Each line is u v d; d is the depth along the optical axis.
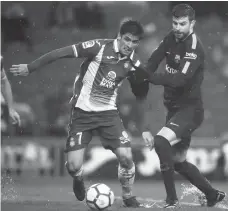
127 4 58.19
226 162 43.38
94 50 19.80
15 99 52.50
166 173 20.89
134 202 21.22
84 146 20.52
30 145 44.56
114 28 58.03
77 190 21.69
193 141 43.66
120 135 20.25
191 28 21.45
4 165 43.72
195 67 21.22
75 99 20.69
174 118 21.73
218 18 59.22
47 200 25.86
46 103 51.88
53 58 19.80
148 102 21.61
